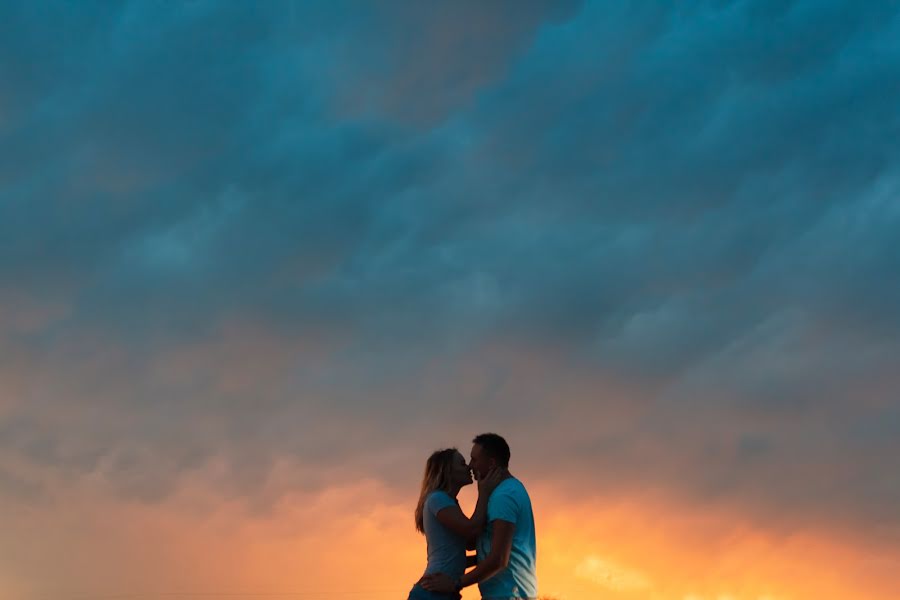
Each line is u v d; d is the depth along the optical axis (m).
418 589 8.25
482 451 8.76
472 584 8.12
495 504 8.19
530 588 8.23
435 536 8.44
